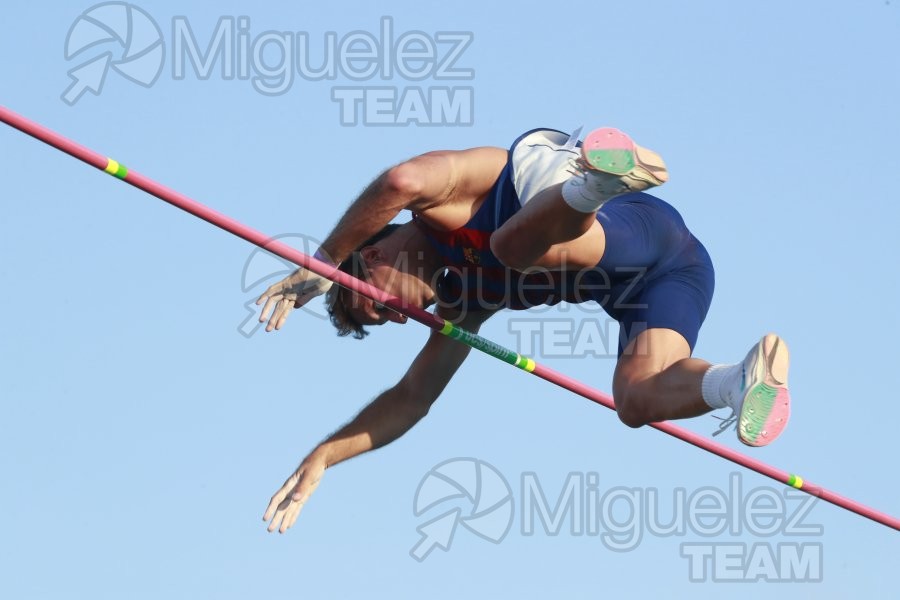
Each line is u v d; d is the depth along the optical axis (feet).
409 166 45.24
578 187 42.50
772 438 42.22
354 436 53.47
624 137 41.50
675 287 47.57
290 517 52.26
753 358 41.73
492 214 46.55
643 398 45.24
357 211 45.78
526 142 46.60
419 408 54.03
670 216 48.24
